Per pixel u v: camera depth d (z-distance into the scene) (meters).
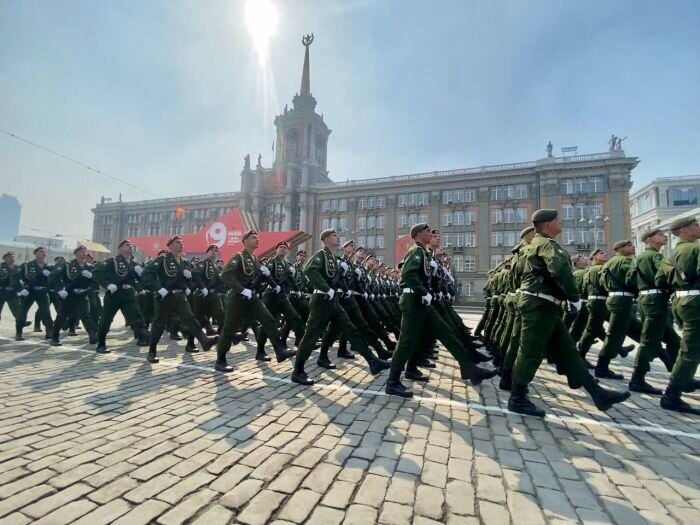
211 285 8.85
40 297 8.75
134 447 2.97
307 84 67.69
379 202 54.09
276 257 7.06
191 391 4.57
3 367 5.64
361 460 2.85
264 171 62.53
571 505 2.31
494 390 5.00
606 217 42.44
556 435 3.44
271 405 4.10
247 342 9.00
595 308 6.48
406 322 4.64
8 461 2.68
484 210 47.78
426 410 4.07
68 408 3.83
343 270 6.10
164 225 69.19
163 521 2.07
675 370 4.30
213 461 2.77
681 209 56.03
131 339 8.88
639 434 3.50
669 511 2.27
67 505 2.19
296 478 2.56
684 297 4.33
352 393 4.67
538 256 4.03
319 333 5.14
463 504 2.30
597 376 6.08
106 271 7.25
